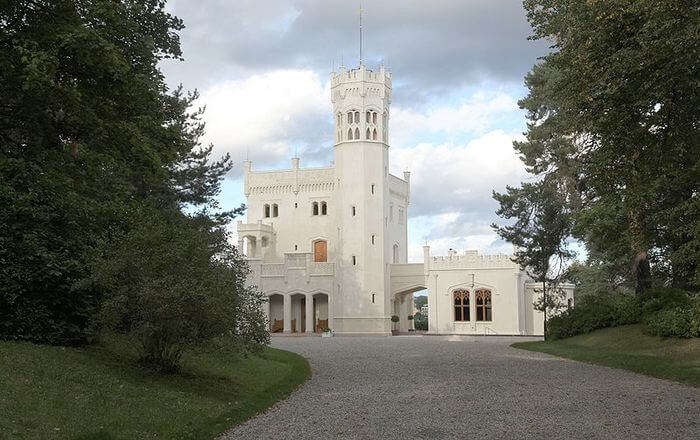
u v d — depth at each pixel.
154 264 16.23
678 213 25.25
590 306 37.84
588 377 21.83
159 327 16.61
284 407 16.34
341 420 14.32
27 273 17.53
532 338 57.38
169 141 23.36
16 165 18.77
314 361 30.31
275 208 84.50
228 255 18.91
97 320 17.95
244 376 21.09
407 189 87.38
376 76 78.06
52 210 19.38
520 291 70.56
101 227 20.41
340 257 75.44
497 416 14.39
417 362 29.11
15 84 19.25
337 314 74.25
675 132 19.69
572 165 38.31
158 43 23.44
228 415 14.46
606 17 17.80
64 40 17.64
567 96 21.19
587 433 12.35
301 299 77.69
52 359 16.14
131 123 20.72
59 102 19.30
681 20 16.41
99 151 21.84
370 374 24.23
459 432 12.77
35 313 17.73
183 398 15.72
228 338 17.45
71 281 18.00
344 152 77.00
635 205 21.53
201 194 33.91
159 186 29.45
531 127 41.56
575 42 19.55
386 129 79.06
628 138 19.58
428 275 72.94
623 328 33.62
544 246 41.16
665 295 32.31
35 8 19.75
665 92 18.14
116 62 18.28
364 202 75.81
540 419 13.89
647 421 13.45
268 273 75.31
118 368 17.31
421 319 107.81
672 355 25.38
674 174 21.27
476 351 36.09
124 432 11.88
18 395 12.71
